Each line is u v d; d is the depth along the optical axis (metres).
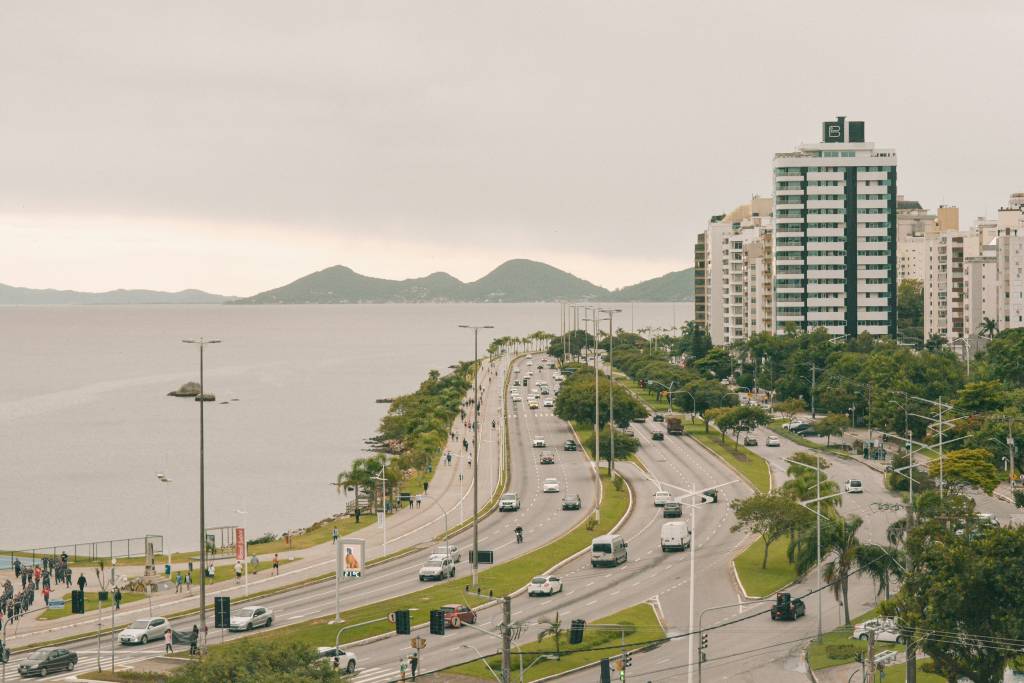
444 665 95.50
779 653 99.88
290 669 77.00
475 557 126.06
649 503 181.00
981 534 94.12
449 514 178.62
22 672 94.25
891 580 126.44
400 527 171.00
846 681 90.94
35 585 136.38
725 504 178.88
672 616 113.50
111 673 93.88
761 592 123.12
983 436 185.62
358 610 115.81
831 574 112.12
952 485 162.00
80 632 113.75
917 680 91.19
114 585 129.00
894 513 160.75
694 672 93.88
